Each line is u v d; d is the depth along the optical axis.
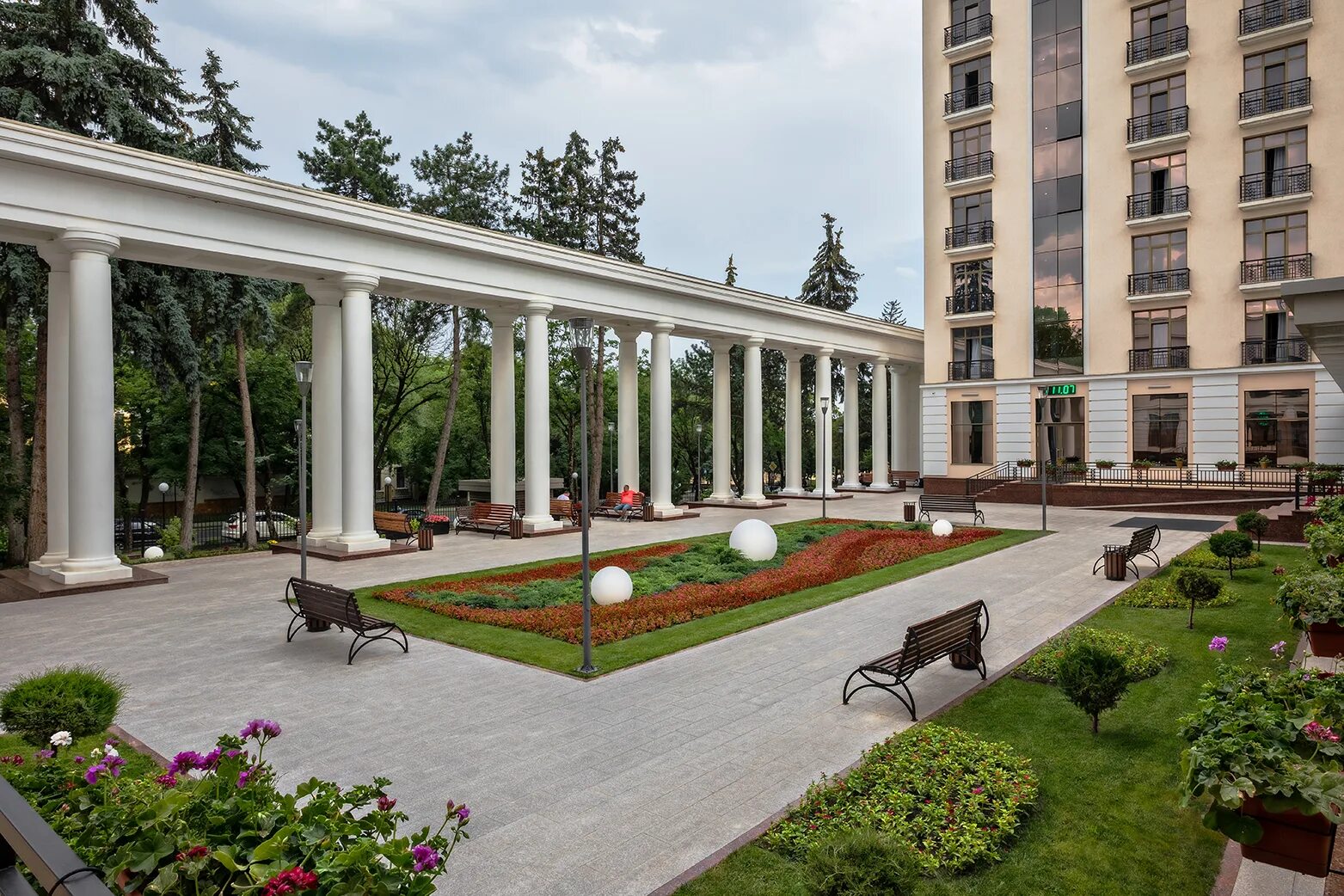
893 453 49.56
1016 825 5.66
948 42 38.03
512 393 27.55
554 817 6.06
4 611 14.29
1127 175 33.16
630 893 5.00
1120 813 5.89
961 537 22.56
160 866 2.92
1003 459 36.59
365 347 20.92
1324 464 27.31
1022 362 36.00
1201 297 31.48
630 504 31.11
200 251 17.97
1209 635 10.99
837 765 6.98
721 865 5.26
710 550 20.38
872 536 22.62
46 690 7.12
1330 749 4.12
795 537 22.94
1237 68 30.55
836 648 11.02
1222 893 4.73
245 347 36.00
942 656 9.80
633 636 11.79
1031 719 7.90
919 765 6.53
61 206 15.88
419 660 10.73
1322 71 28.81
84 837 3.14
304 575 13.27
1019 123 35.84
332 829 3.09
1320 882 4.76
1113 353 33.62
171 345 25.44
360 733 7.98
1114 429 33.62
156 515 47.19
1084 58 34.09
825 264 57.34
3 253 21.67
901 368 48.88
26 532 25.81
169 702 9.01
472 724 8.20
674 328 31.61
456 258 23.16
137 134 23.95
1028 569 17.19
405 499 56.53
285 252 19.31
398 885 2.88
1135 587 14.47
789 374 40.31
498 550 21.83
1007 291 36.34
